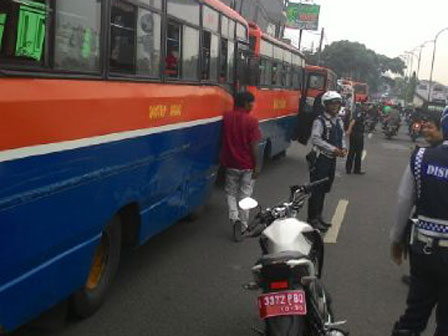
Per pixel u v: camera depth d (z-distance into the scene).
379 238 8.64
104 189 4.86
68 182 4.22
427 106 29.59
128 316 5.41
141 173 5.69
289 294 3.87
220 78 8.95
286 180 13.67
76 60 4.30
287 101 16.45
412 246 3.95
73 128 4.23
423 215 3.90
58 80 4.04
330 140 8.37
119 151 5.06
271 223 4.51
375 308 5.86
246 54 10.72
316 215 8.71
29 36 3.71
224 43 9.22
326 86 28.23
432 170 3.85
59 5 4.04
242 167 8.01
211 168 8.69
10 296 3.76
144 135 5.64
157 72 6.01
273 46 14.00
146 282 6.31
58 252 4.29
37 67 3.82
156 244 7.74
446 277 3.85
